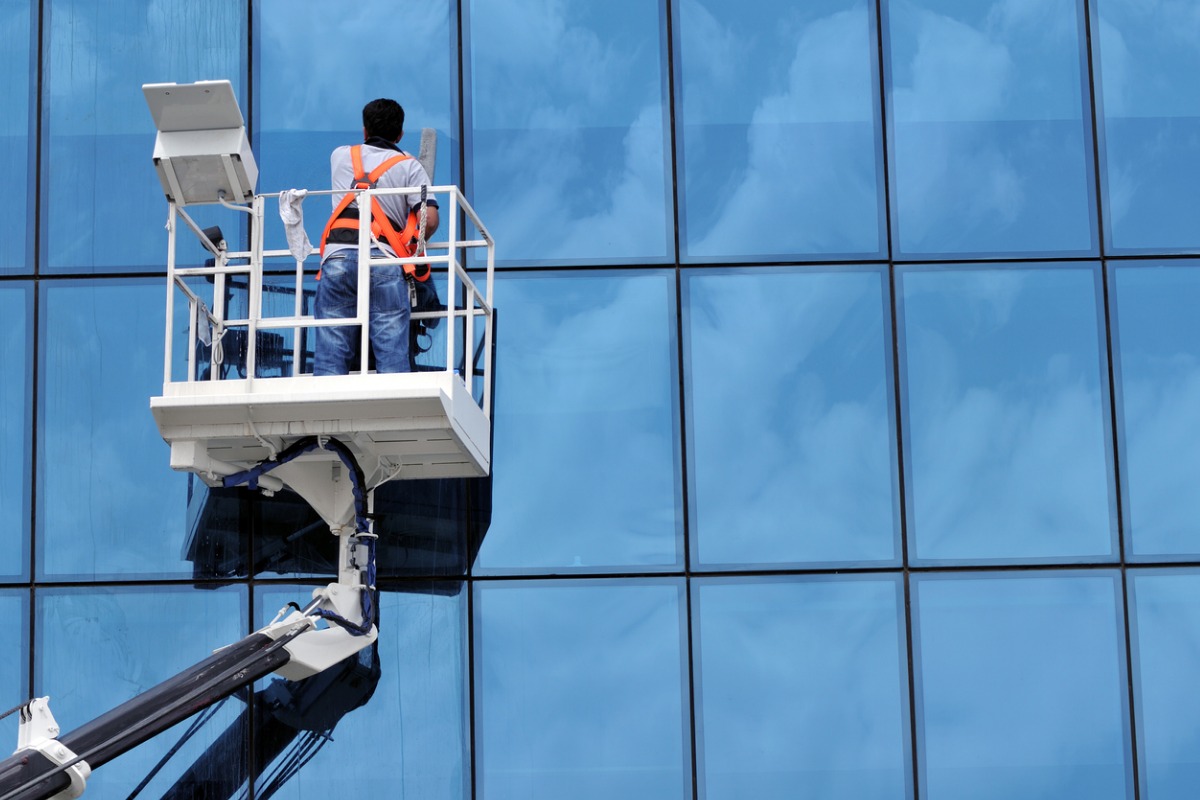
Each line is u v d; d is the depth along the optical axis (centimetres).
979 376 1453
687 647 1403
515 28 1523
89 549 1418
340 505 1341
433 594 1409
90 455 1438
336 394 1241
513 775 1380
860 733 1388
